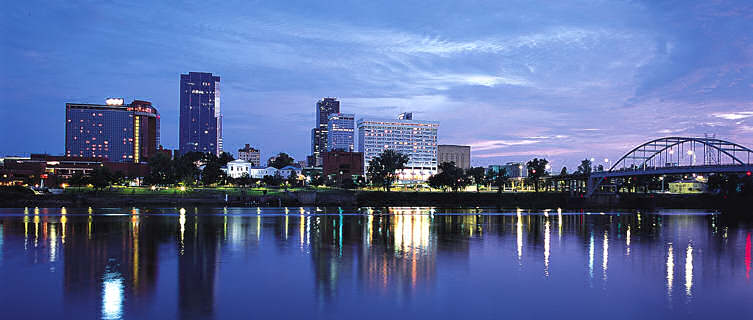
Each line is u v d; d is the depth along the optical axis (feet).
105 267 134.62
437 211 448.65
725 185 570.87
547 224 307.58
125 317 88.63
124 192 532.32
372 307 97.09
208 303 98.37
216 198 515.50
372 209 471.62
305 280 120.16
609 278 127.65
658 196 624.59
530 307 98.84
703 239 227.40
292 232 231.91
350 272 130.82
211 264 141.08
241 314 91.15
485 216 386.32
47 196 466.29
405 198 568.41
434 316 91.66
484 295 107.76
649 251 180.75
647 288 116.78
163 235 212.64
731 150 557.33
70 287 110.52
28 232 221.46
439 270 135.23
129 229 237.66
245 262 145.07
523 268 140.05
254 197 525.75
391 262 147.43
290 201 523.70
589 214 446.60
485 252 171.12
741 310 98.89
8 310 92.48
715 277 130.93
